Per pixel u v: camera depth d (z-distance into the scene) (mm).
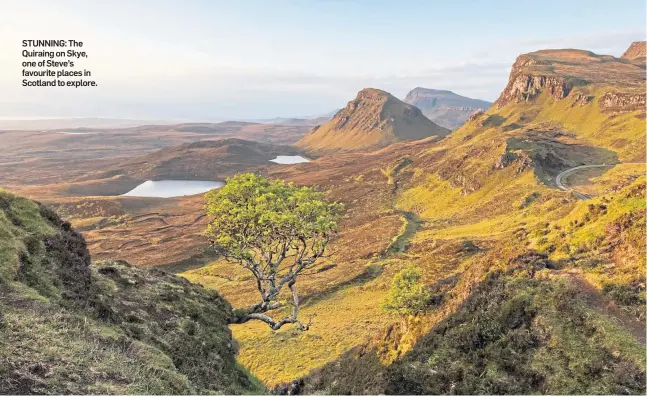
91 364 10930
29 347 10383
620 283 21734
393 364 30953
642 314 19484
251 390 19047
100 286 18359
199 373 16172
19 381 9047
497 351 21922
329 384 39500
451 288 41312
